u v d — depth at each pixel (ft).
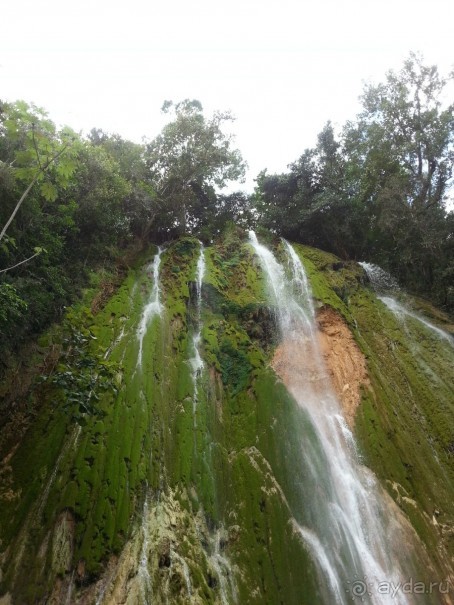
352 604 27.71
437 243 66.54
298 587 27.48
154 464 30.04
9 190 34.45
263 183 79.92
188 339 43.47
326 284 56.59
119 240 54.08
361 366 45.32
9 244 35.12
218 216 78.48
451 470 40.75
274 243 67.15
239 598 26.48
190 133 67.77
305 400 41.29
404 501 34.63
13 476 27.81
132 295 45.44
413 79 75.51
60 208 42.91
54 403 31.96
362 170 75.41
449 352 54.13
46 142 27.96
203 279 51.19
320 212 71.97
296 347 46.98
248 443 36.19
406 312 60.59
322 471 34.88
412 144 71.26
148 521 26.66
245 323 48.32
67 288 41.68
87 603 22.24
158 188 65.41
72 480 26.94
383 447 38.04
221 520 30.30
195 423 35.12
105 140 65.16
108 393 32.12
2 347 32.96
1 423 30.50
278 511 31.17
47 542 24.27
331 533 31.19
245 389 41.04
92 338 28.60
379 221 69.92
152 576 23.90
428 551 31.71
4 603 22.07
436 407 46.42
